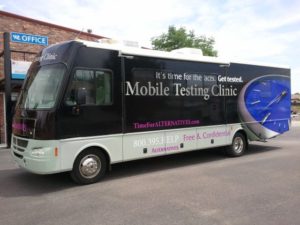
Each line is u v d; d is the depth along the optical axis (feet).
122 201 18.30
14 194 20.15
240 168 26.76
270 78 35.55
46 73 21.94
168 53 26.50
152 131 25.23
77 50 21.27
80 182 21.89
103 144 22.48
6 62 39.04
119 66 23.40
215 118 29.99
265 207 16.94
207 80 29.30
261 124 34.55
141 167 27.63
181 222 15.03
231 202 17.80
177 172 25.54
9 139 41.06
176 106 26.84
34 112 20.72
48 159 19.95
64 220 15.60
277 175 24.11
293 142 45.09
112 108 22.91
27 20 47.32
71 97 20.81
